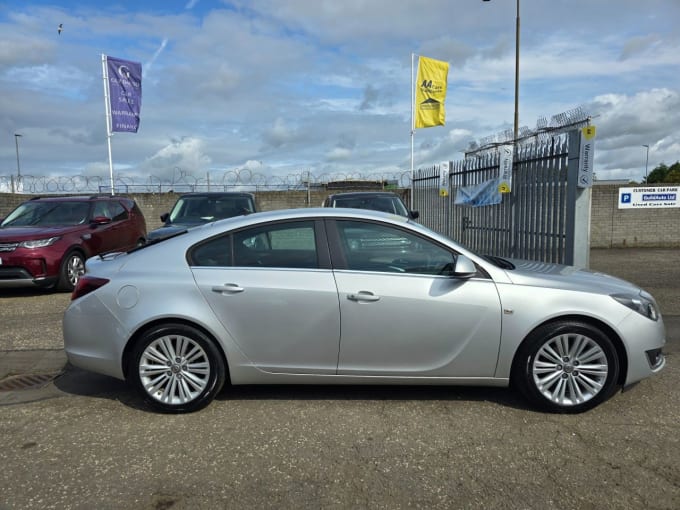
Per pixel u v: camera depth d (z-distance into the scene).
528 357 3.94
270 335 4.03
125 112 18.14
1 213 14.51
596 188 14.81
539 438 3.61
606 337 3.91
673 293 8.33
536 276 4.11
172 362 4.06
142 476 3.21
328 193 18.95
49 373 5.07
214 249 4.18
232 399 4.33
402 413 4.03
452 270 4.05
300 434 3.72
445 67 19.41
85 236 9.73
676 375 4.71
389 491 3.02
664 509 2.82
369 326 3.97
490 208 10.93
